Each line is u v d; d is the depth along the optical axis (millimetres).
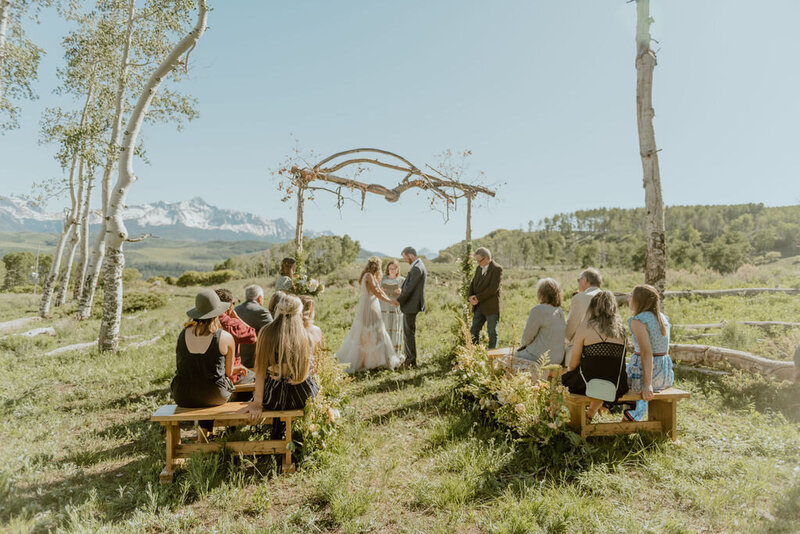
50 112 14672
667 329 4574
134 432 4980
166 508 3188
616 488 3551
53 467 4023
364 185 8664
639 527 2922
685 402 5543
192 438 4746
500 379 5219
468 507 3299
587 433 4340
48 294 17859
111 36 14969
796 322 8328
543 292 5430
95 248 16047
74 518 2943
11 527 2836
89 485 3688
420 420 5250
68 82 16688
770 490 3453
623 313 11227
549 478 3760
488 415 4906
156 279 55281
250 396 5066
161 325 14406
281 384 4051
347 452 4234
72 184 20328
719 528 3021
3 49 10461
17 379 7145
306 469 3918
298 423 4078
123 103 15047
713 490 3447
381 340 7676
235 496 3420
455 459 3982
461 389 5422
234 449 3984
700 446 4363
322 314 13453
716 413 5207
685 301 12555
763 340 7488
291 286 7867
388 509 3314
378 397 6219
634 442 4324
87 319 15531
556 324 5285
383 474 3832
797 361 4637
